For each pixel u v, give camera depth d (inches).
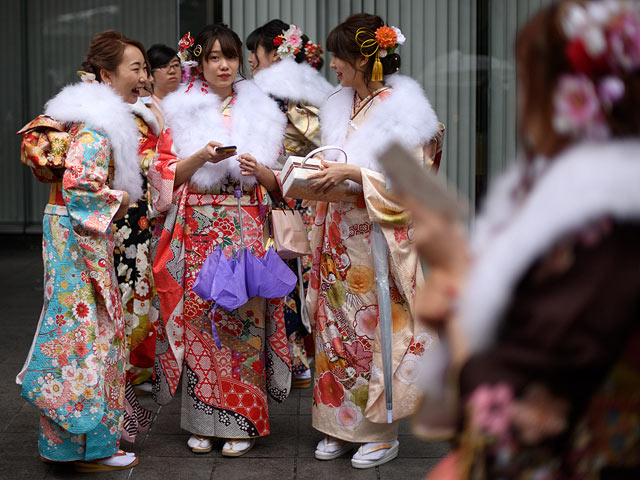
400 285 128.4
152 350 168.4
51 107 123.2
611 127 44.2
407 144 126.1
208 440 138.6
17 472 128.8
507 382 44.1
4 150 346.0
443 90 229.1
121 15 337.1
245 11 225.9
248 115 138.3
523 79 46.9
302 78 164.1
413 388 130.6
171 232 137.0
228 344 136.3
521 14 226.1
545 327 42.8
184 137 135.6
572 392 44.4
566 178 42.9
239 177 135.6
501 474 45.6
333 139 133.4
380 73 127.6
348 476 128.0
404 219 127.4
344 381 132.0
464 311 45.0
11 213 349.7
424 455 136.3
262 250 137.8
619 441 46.2
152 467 131.6
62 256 123.1
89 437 125.5
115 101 123.6
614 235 42.5
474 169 230.5
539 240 42.4
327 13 226.2
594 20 44.1
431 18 227.0
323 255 135.0
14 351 199.9
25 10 338.6
